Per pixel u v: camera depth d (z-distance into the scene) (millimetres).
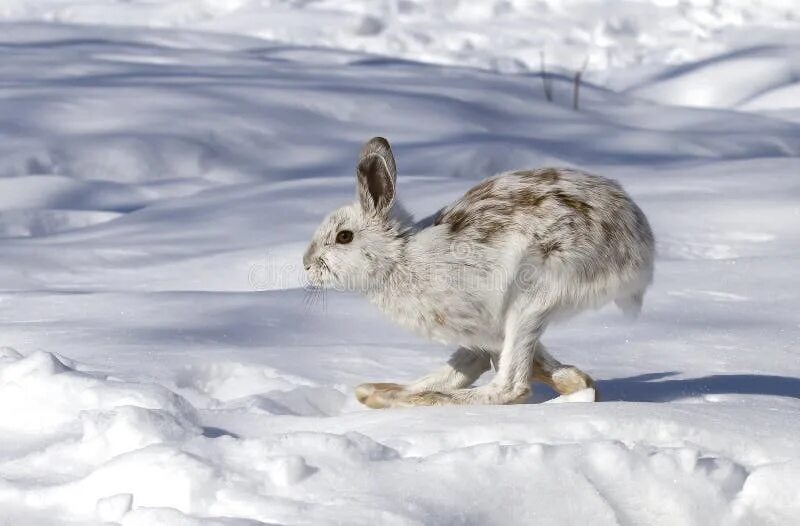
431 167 18984
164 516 5180
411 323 7938
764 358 8969
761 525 5754
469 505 5461
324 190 16516
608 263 7645
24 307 10867
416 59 33219
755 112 26438
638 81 29875
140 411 6324
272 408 7547
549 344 9453
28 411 7062
